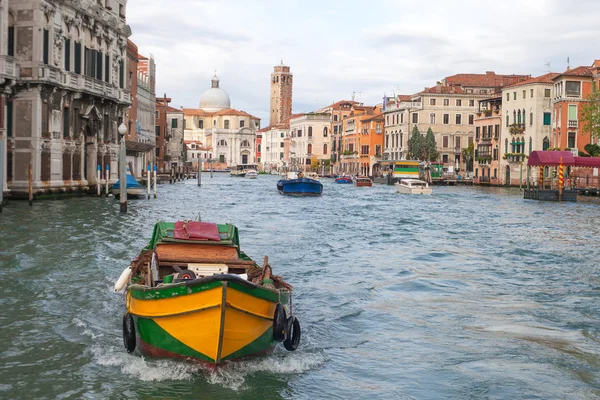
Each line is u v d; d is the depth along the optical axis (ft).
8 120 129.90
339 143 472.44
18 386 32.24
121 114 182.60
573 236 94.79
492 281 59.62
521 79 293.43
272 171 583.17
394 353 38.45
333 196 205.87
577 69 240.12
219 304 32.86
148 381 33.24
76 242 73.87
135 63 237.25
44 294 49.49
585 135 237.25
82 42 152.97
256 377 34.27
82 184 152.56
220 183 309.22
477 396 32.24
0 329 40.83
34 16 128.16
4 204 119.14
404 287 56.39
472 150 328.70
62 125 141.59
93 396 31.27
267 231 95.09
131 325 36.94
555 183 224.12
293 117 557.74
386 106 390.01
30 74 128.67
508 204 167.73
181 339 34.40
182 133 426.10
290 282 57.26
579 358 37.65
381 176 353.51
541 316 46.98
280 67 652.07
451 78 357.00
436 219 121.70
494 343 40.42
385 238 90.07
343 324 44.34
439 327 43.93
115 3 175.52
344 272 62.75
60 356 36.35
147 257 45.27
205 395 31.76
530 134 267.39
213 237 47.96
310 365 36.24
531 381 34.09
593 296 53.52
